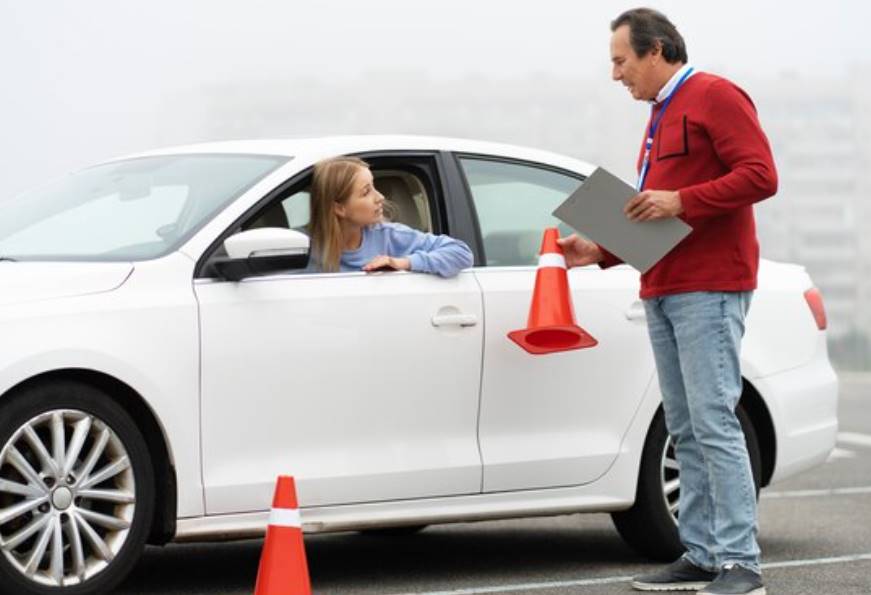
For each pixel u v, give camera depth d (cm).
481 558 1016
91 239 872
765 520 1193
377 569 973
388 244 912
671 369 885
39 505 793
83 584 804
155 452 834
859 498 1321
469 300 920
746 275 859
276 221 885
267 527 771
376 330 887
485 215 952
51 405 795
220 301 843
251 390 848
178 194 891
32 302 797
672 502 995
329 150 914
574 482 955
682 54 865
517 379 934
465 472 913
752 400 1027
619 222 841
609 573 962
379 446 888
